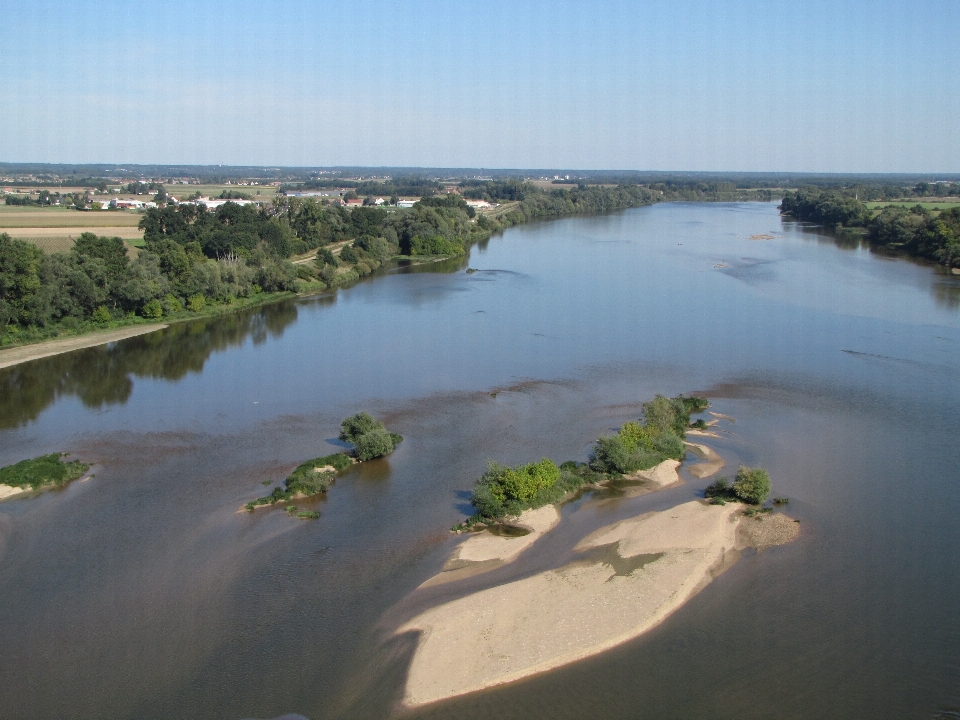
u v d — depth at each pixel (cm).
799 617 4278
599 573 4694
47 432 7075
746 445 6675
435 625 4203
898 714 3591
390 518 5438
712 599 4447
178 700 3691
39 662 3941
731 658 3953
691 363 9138
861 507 5525
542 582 4600
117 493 5803
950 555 4900
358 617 4303
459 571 4759
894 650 4009
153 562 4841
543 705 3647
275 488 5853
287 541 5109
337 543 5094
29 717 3581
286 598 4478
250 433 7031
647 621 4238
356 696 3712
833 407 7600
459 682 3797
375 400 7931
